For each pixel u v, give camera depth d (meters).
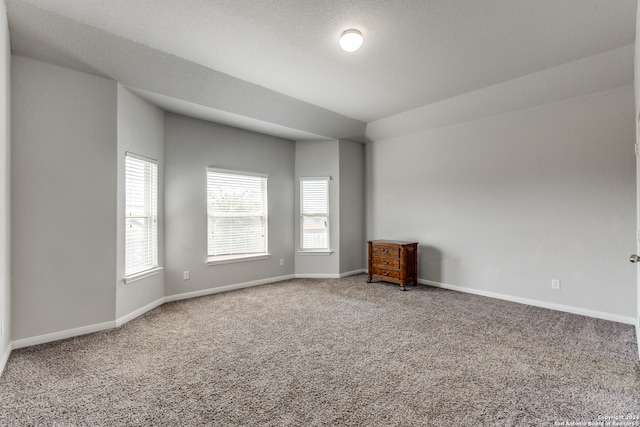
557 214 3.61
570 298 3.51
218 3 2.31
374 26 2.58
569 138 3.52
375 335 2.88
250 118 4.33
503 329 3.01
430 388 1.99
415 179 5.06
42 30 2.50
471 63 3.22
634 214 3.13
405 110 4.61
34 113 2.68
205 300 4.07
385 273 4.84
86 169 2.93
